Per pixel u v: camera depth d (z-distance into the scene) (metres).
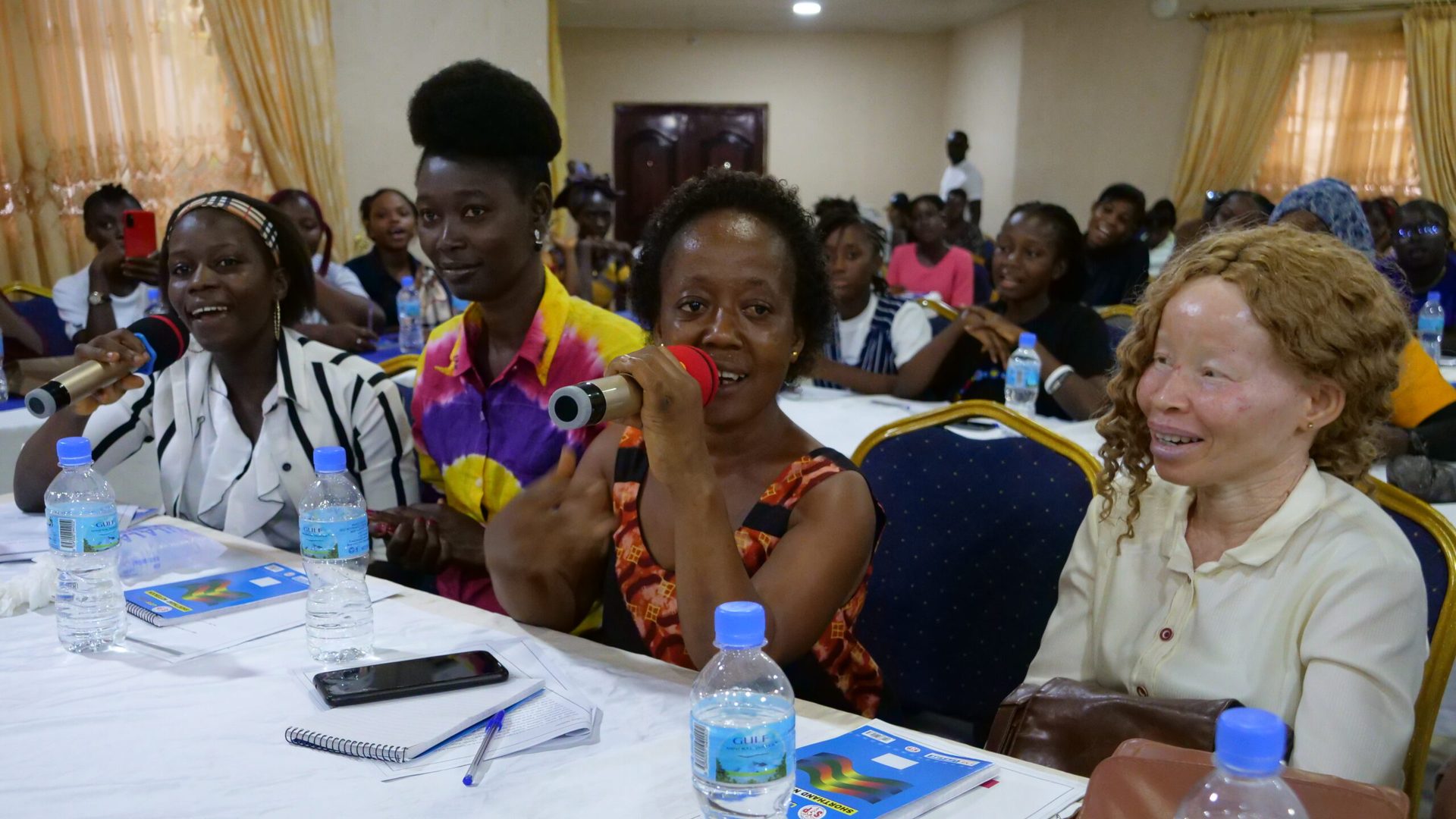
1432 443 2.34
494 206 1.89
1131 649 1.34
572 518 1.49
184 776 1.01
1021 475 1.85
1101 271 5.82
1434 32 8.91
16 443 2.90
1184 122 9.70
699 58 11.85
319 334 4.10
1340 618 1.17
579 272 5.93
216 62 6.33
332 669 1.27
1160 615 1.32
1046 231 3.29
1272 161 9.61
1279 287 1.17
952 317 4.09
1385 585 1.17
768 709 0.94
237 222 1.96
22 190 5.71
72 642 1.36
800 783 0.96
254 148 6.47
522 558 1.45
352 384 2.10
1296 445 1.24
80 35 5.82
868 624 1.94
